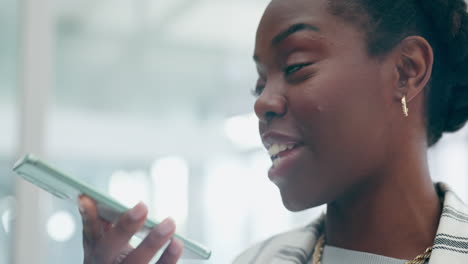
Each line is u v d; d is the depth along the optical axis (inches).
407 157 27.0
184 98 80.0
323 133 25.8
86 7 78.4
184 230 76.2
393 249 26.7
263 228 75.8
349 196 27.4
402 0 28.0
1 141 71.9
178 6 81.5
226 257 75.2
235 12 82.9
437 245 25.0
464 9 29.4
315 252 29.4
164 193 77.3
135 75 79.0
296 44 26.6
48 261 70.7
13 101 72.8
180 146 79.0
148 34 80.0
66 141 75.5
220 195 77.3
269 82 27.5
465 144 78.5
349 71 26.2
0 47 73.1
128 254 23.7
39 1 74.1
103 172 76.2
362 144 26.0
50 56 74.8
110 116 77.6
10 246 70.0
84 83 77.2
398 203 26.8
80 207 23.0
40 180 22.1
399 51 27.3
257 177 76.7
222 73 81.5
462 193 80.3
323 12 26.9
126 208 22.9
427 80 27.3
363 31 26.8
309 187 26.3
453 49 28.9
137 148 77.7
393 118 26.9
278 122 26.7
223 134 79.6
